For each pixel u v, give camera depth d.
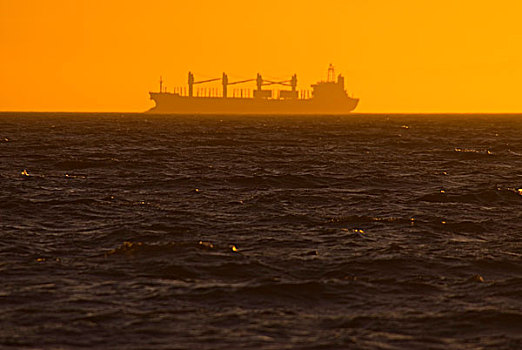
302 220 149.62
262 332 77.88
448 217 157.12
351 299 90.44
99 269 103.00
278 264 107.81
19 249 116.12
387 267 106.50
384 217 156.50
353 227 141.12
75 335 76.00
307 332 78.12
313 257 112.81
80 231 133.62
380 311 85.62
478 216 159.00
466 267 107.19
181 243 119.25
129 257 110.38
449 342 75.81
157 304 86.94
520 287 96.25
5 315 81.69
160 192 196.25
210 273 101.69
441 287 96.31
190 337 76.00
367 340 75.88
